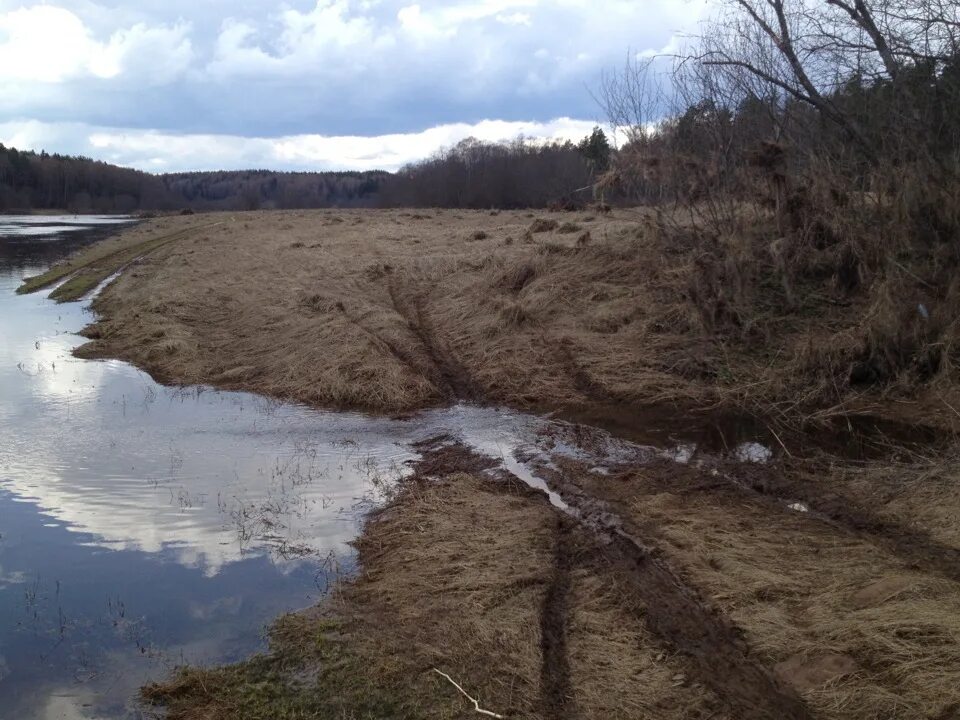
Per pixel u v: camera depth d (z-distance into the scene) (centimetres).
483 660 459
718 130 1184
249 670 457
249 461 836
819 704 406
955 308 951
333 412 1014
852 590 506
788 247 1147
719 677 434
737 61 1173
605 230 1639
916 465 717
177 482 777
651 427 916
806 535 604
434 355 1212
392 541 625
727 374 1021
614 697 422
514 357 1141
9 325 1669
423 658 462
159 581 578
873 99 1098
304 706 423
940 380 907
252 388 1138
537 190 6262
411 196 7969
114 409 1042
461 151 8638
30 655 486
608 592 529
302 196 12838
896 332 943
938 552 562
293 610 532
